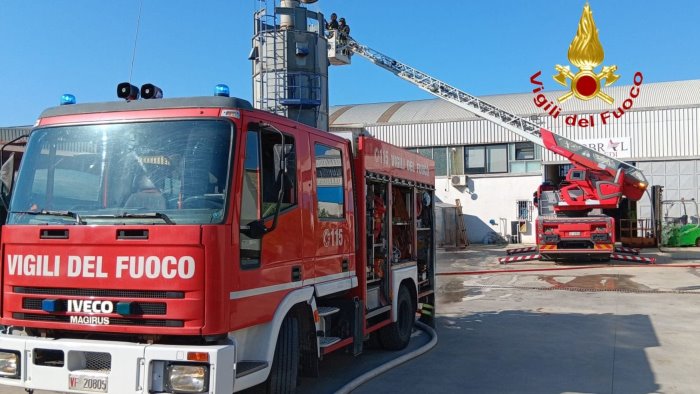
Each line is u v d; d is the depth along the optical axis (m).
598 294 14.05
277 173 5.18
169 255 4.33
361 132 7.18
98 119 4.90
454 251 28.33
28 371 4.49
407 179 8.71
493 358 7.91
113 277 4.43
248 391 6.04
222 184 4.53
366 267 7.04
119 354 4.25
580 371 7.24
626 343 8.80
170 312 4.29
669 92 32.31
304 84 11.48
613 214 29.92
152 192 4.59
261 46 11.55
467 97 22.50
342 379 6.84
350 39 21.09
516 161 32.91
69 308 4.52
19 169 5.01
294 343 5.43
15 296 4.70
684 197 29.95
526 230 32.03
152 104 4.85
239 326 4.55
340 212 6.50
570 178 20.59
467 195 33.19
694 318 10.84
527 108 33.66
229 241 4.46
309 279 5.72
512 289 15.20
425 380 6.84
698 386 6.61
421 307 9.80
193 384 4.14
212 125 4.67
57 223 4.65
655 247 27.31
